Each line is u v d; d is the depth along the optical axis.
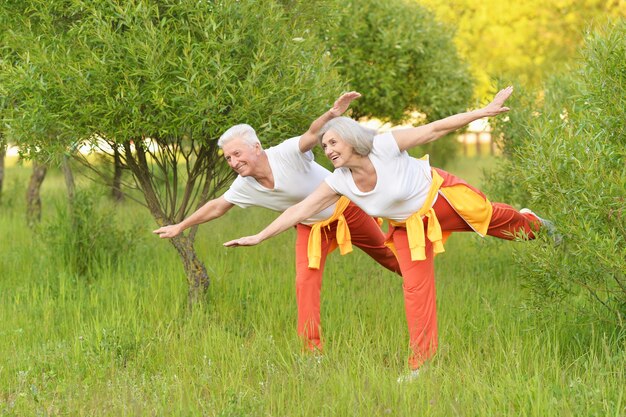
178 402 4.32
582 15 20.39
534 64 20.61
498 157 8.03
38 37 5.62
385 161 4.65
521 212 5.16
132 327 5.84
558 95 7.62
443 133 4.60
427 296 4.95
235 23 5.68
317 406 4.26
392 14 10.20
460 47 20.86
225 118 5.68
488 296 6.41
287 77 5.77
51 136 5.95
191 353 5.26
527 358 4.85
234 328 5.93
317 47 6.48
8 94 5.73
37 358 5.24
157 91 5.47
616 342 4.77
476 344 5.20
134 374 4.93
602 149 4.54
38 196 10.72
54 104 5.73
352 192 4.78
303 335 5.30
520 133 7.46
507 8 21.02
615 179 4.40
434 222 4.85
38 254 8.39
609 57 4.76
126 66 5.62
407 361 4.89
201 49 5.62
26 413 4.34
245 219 10.52
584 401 4.03
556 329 5.15
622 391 4.05
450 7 21.42
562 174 4.66
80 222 7.91
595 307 5.10
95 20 5.48
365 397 4.25
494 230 5.12
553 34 20.72
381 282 7.00
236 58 5.75
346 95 4.73
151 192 6.46
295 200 5.28
